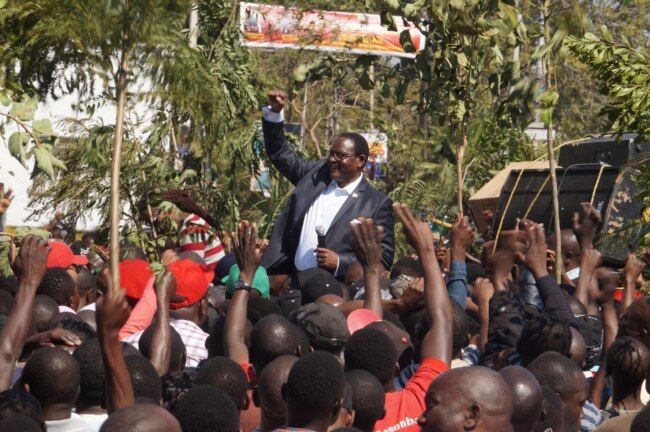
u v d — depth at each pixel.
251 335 6.37
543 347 6.79
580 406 6.25
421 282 7.79
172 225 11.04
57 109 10.87
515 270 9.88
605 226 13.18
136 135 11.38
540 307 8.72
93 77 6.18
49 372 5.67
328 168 11.20
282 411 5.52
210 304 9.46
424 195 15.88
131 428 4.37
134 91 5.80
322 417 5.00
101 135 10.52
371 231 7.24
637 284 9.48
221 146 12.06
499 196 14.60
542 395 5.55
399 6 10.32
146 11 5.32
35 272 5.82
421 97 10.61
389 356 6.02
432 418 4.70
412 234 6.09
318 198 11.01
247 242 6.74
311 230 10.89
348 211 10.81
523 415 5.39
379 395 5.52
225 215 13.16
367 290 7.23
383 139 19.94
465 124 10.47
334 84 11.65
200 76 6.04
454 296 7.16
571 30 9.42
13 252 6.89
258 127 14.65
